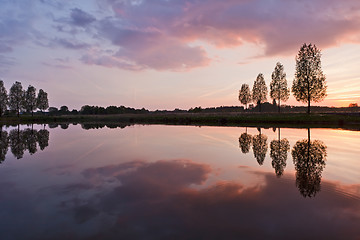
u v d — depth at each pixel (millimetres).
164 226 4215
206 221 4391
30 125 39562
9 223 4406
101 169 8508
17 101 65812
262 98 57188
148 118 52406
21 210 4984
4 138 19016
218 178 7238
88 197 5691
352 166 8680
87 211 4898
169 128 28500
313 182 6773
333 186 6395
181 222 4363
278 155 10883
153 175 7617
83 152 12141
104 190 6191
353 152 11477
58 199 5586
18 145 14891
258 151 11984
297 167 8594
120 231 4062
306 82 40469
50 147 13977
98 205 5195
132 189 6258
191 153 11570
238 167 8648
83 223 4379
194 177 7352
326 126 28266
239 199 5473
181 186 6465
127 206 5129
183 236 3873
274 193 5875
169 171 8109
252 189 6176
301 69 41094
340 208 4957
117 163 9477
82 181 7062
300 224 4270
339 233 3955
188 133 21656
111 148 13336
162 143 15148
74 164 9383
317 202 5285
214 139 16969
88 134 21859
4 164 9484
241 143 14852
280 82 49094
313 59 40031
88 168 8688
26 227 4246
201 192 5980
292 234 3934
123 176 7535
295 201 5355
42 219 4559
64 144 15195
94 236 3906
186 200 5438
